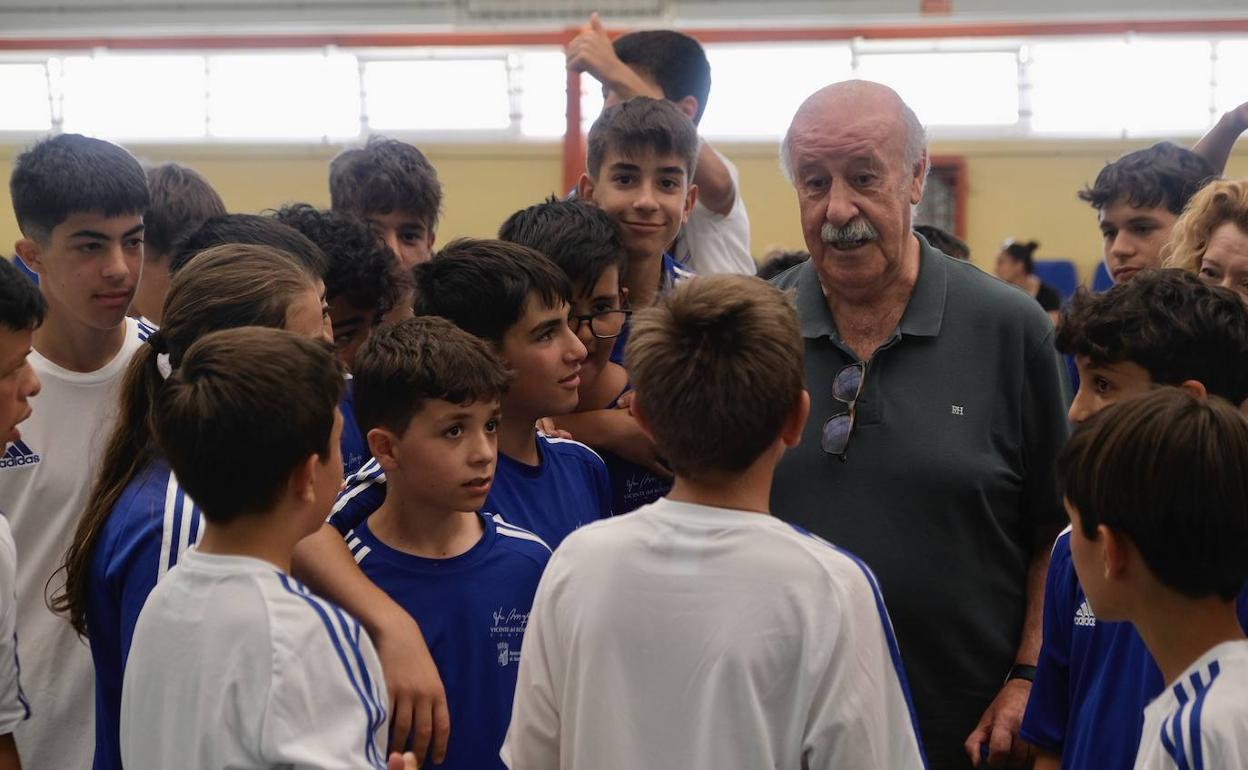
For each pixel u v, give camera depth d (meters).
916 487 2.12
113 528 1.78
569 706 1.54
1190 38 9.89
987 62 10.50
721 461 1.52
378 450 1.85
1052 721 1.84
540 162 10.84
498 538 1.94
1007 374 2.17
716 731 1.45
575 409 2.45
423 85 10.98
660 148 2.66
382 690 1.54
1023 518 2.25
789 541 1.49
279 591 1.50
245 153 10.84
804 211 2.20
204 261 1.86
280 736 1.42
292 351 1.55
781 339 1.52
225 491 1.51
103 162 2.27
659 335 1.55
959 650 2.13
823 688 1.44
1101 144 10.38
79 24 11.59
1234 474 1.36
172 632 1.50
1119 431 1.41
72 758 2.22
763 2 11.13
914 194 2.23
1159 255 2.97
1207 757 1.29
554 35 10.08
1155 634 1.42
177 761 1.46
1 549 1.86
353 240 2.38
